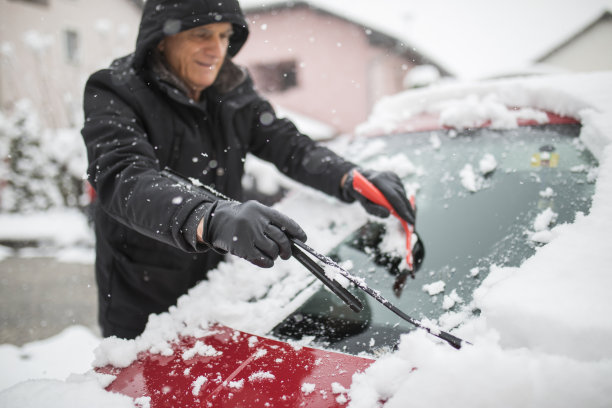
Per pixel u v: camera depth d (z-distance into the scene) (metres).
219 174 1.37
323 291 1.00
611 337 0.59
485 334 0.69
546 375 0.56
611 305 0.64
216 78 1.36
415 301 0.91
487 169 1.21
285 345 0.84
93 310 3.30
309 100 10.34
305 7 9.82
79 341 2.56
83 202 6.14
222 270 1.15
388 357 0.74
